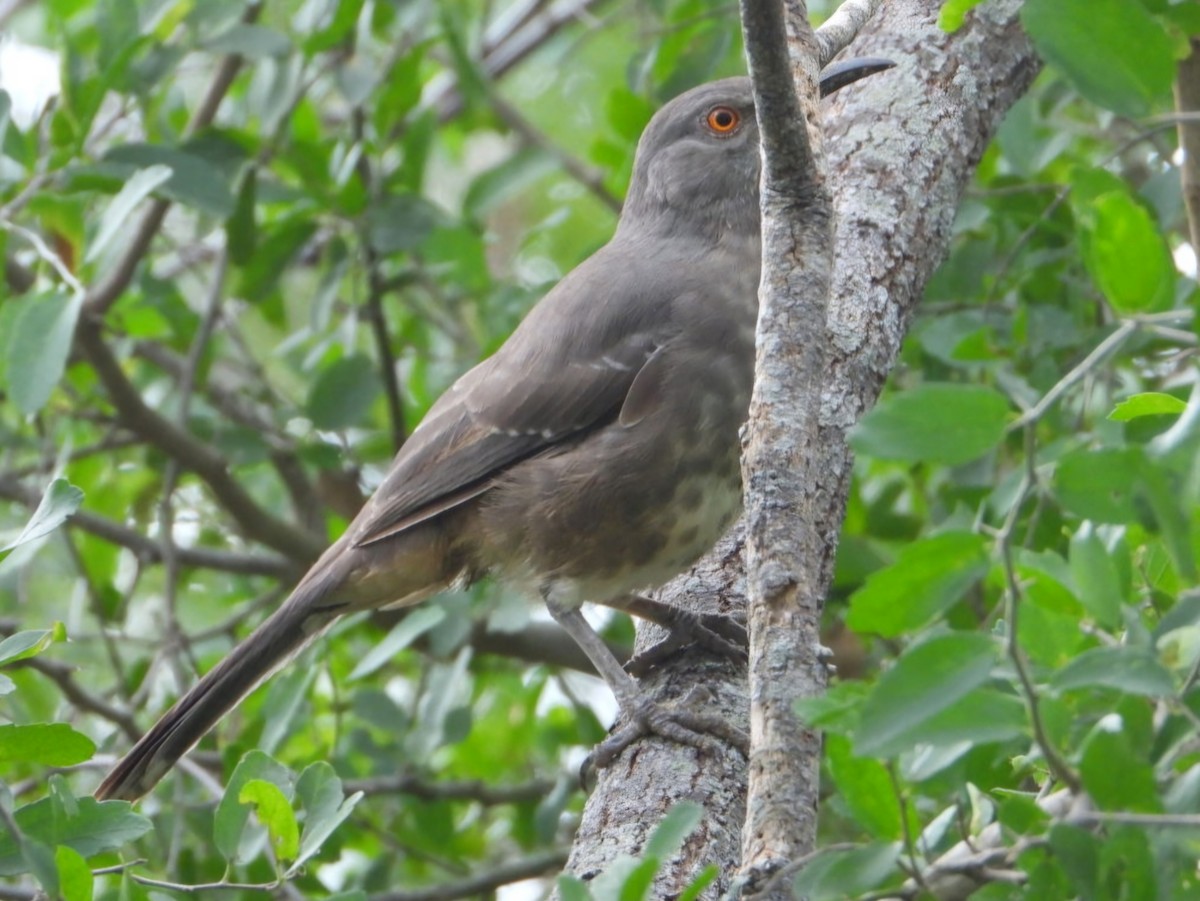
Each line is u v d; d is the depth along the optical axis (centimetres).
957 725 423
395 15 1116
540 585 877
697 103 952
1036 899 420
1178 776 425
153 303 1130
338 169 1088
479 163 1605
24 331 845
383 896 981
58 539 1109
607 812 695
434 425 908
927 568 435
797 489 542
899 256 805
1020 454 868
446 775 1165
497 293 1140
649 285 885
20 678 1073
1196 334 436
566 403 875
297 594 903
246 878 888
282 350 1133
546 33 1452
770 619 522
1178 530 409
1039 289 946
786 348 563
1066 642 477
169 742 884
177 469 1098
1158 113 523
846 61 840
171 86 1203
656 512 854
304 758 1012
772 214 579
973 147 852
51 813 559
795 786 494
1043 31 521
